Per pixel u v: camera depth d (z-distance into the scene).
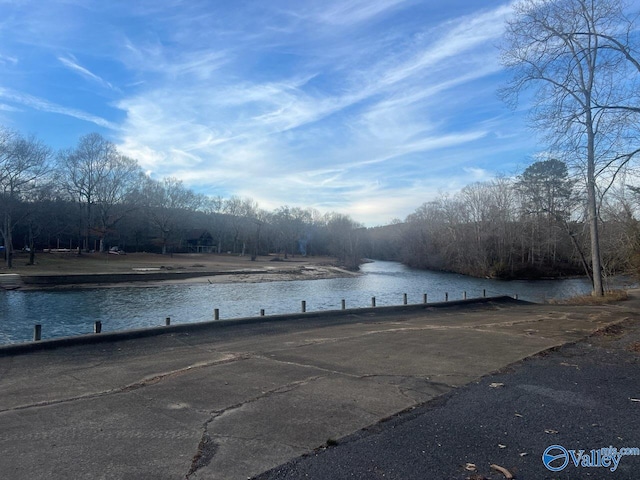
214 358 7.87
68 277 38.19
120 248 91.44
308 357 7.96
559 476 3.45
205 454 3.91
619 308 17.52
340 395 5.64
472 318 14.43
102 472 3.57
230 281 47.47
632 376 6.57
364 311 15.21
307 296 35.06
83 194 70.38
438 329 11.62
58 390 5.88
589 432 4.35
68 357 7.88
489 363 7.48
